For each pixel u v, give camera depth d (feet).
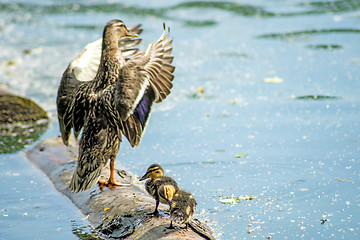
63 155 39.04
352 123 43.96
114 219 28.86
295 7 90.68
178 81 58.49
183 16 87.10
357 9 86.17
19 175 37.73
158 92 29.25
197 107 50.72
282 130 43.62
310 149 39.52
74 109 30.81
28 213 31.86
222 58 65.67
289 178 35.17
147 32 77.00
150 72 29.19
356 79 54.75
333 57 62.80
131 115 28.76
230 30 78.23
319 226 28.81
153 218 27.73
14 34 79.82
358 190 32.91
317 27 76.69
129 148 42.45
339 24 77.51
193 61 65.26
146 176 30.25
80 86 31.22
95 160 29.63
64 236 28.91
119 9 92.48
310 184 34.09
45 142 41.93
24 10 93.81
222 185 34.63
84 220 30.53
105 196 31.50
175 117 48.57
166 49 31.04
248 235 28.07
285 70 59.57
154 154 40.55
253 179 35.32
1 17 88.94
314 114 46.65
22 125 49.34
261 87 54.85
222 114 48.39
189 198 26.58
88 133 29.76
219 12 89.15
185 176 36.22
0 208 32.65
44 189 35.35
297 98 50.88
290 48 67.92
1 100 50.47
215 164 38.01
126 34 32.96
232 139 42.50
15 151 43.01
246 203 31.94
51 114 52.13
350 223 28.96
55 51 71.26
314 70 58.65
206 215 30.53
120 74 28.66
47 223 30.53
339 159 37.52
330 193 32.71
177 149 41.27
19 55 70.08
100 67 31.42
